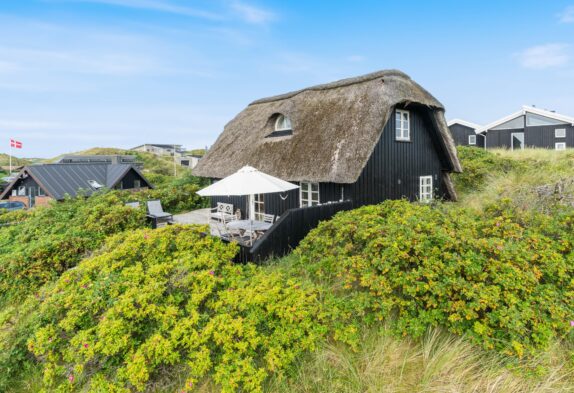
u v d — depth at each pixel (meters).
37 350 3.62
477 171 13.82
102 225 8.28
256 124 13.07
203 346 3.32
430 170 12.03
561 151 17.09
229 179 7.28
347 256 4.58
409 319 3.68
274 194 11.45
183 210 16.27
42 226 8.75
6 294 6.34
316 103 11.21
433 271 3.77
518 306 3.41
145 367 3.20
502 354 3.29
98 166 30.39
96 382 3.33
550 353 3.29
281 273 4.75
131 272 4.49
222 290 4.28
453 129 31.70
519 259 3.69
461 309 3.39
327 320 3.74
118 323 3.46
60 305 4.04
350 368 3.36
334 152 8.95
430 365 3.29
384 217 5.68
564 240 4.16
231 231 9.07
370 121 8.99
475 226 4.72
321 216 7.69
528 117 26.33
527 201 6.62
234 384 3.06
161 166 62.81
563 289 3.69
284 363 3.31
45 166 26.70
